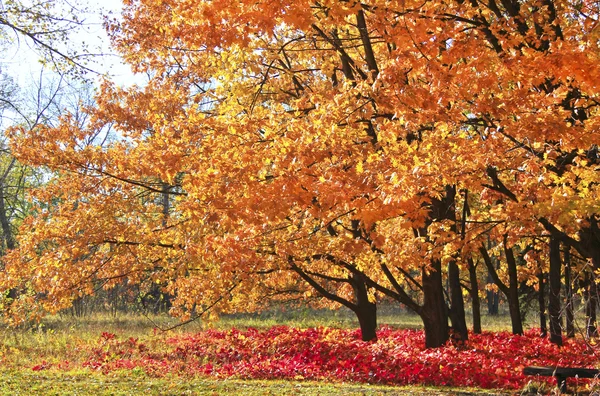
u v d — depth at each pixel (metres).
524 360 12.63
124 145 11.74
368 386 10.91
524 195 9.30
